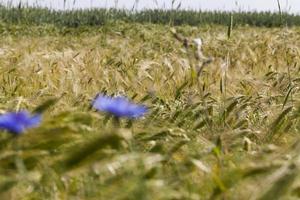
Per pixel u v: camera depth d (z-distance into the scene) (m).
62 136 3.05
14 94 7.37
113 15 38.25
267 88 7.27
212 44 15.25
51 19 35.97
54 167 2.79
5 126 2.52
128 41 18.67
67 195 2.76
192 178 3.15
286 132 4.76
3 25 28.58
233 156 3.84
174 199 2.53
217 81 8.12
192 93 6.85
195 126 4.93
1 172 2.76
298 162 2.59
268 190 2.31
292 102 6.38
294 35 19.72
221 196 2.67
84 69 9.33
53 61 10.00
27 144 2.98
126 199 2.39
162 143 3.90
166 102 6.45
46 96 6.96
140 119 5.11
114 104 2.85
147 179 2.67
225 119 5.29
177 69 9.23
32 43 15.91
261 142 4.72
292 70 9.52
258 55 12.16
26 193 2.76
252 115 5.84
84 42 19.47
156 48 17.12
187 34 27.11
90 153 2.67
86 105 5.91
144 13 42.19
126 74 8.96
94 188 2.75
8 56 11.28
